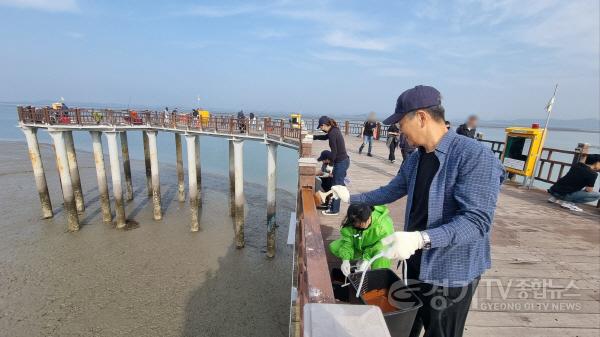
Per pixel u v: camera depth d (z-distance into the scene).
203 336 7.88
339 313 1.04
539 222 5.94
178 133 17.28
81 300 9.05
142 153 38.72
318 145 14.84
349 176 9.15
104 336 7.74
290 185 23.55
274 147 12.70
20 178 21.66
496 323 3.01
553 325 3.01
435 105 1.63
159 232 14.00
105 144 46.88
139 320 8.33
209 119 16.31
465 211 1.48
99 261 11.23
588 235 5.29
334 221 5.35
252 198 19.39
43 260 11.17
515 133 9.43
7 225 14.02
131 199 18.55
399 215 6.04
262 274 10.83
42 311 8.52
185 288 9.82
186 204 18.11
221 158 36.12
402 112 1.70
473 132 9.84
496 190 1.49
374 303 2.06
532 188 9.00
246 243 13.20
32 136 14.13
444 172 1.62
